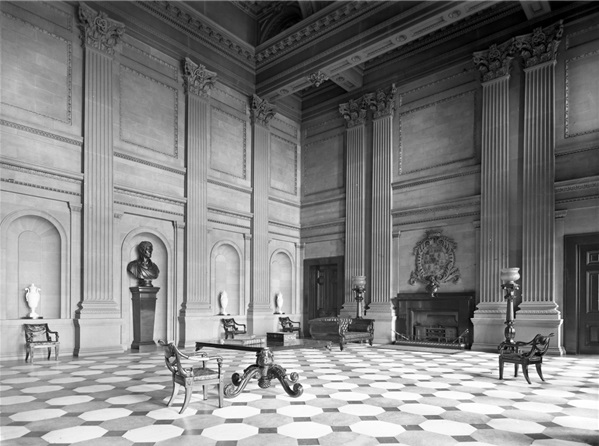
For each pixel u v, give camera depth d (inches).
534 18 483.8
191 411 215.5
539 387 275.3
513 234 478.6
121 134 476.1
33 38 414.3
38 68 415.2
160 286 506.3
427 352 460.4
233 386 237.3
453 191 538.0
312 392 257.8
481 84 518.0
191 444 169.9
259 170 629.6
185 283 520.7
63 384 278.5
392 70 605.3
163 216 509.4
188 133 539.5
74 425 192.7
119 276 463.2
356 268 614.5
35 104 410.6
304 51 571.5
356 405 227.8
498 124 498.9
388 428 190.1
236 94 614.5
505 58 497.7
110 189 455.2
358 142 631.8
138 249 482.9
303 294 683.4
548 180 458.6
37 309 405.4
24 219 402.9
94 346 423.8
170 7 522.6
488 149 504.1
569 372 330.6
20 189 395.5
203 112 559.8
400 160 590.9
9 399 238.7
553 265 447.8
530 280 459.5
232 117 607.2
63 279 418.0
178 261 519.2
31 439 175.3
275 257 657.6
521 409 221.9
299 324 665.6
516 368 310.3
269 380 257.3
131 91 489.1
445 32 555.2
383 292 581.0
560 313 440.5
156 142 510.0
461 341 497.7
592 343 429.7
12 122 391.5
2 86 390.0
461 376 312.5
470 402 235.6
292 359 399.9
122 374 313.9
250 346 272.1
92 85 450.3
